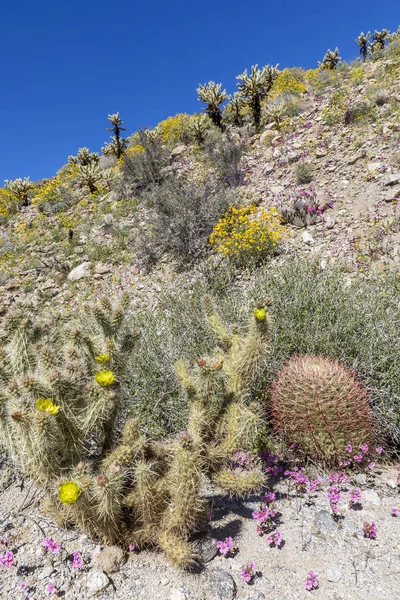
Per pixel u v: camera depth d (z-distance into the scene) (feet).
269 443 11.63
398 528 8.82
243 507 10.03
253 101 46.80
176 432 13.02
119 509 7.94
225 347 11.26
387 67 47.47
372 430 11.31
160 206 34.96
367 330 13.79
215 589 7.56
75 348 9.99
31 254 37.24
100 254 32.68
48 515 9.39
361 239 24.17
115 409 9.06
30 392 8.25
